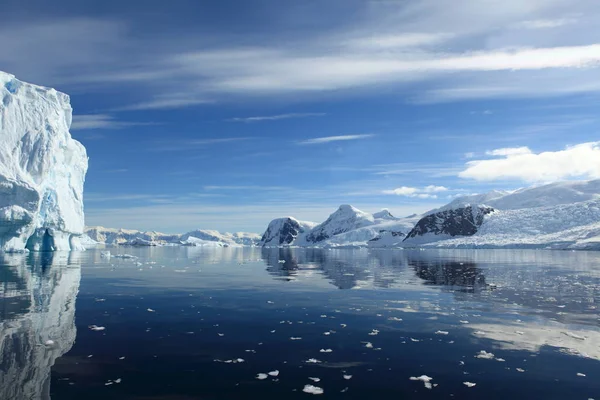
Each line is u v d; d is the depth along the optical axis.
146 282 27.94
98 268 39.91
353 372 10.15
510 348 12.15
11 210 58.19
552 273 35.47
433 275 34.12
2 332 13.28
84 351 11.49
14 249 62.00
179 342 12.56
